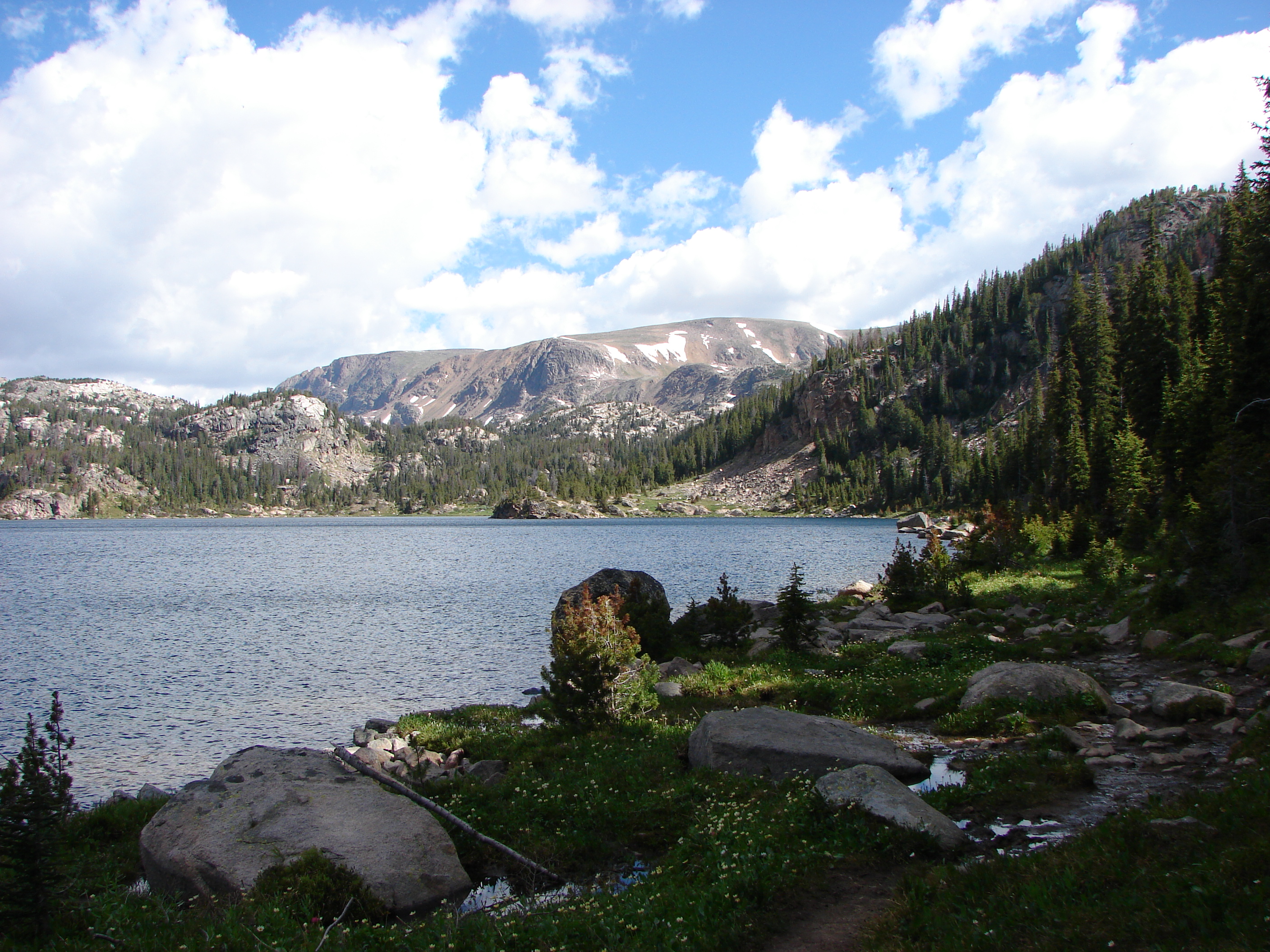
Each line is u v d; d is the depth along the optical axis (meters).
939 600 38.56
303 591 64.94
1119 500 61.12
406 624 46.78
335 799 12.03
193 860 10.44
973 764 14.56
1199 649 21.66
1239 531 26.11
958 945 6.94
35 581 75.06
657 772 15.20
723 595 32.22
